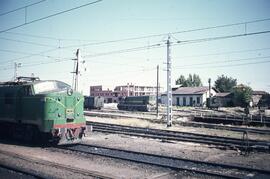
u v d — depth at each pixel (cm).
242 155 1438
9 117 1716
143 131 2189
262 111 5316
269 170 1112
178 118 3844
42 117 1511
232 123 3456
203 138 1875
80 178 979
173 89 9250
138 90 11150
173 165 1190
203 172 1064
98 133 2192
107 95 10988
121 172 1073
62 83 1714
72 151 1454
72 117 1591
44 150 1469
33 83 1623
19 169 1084
